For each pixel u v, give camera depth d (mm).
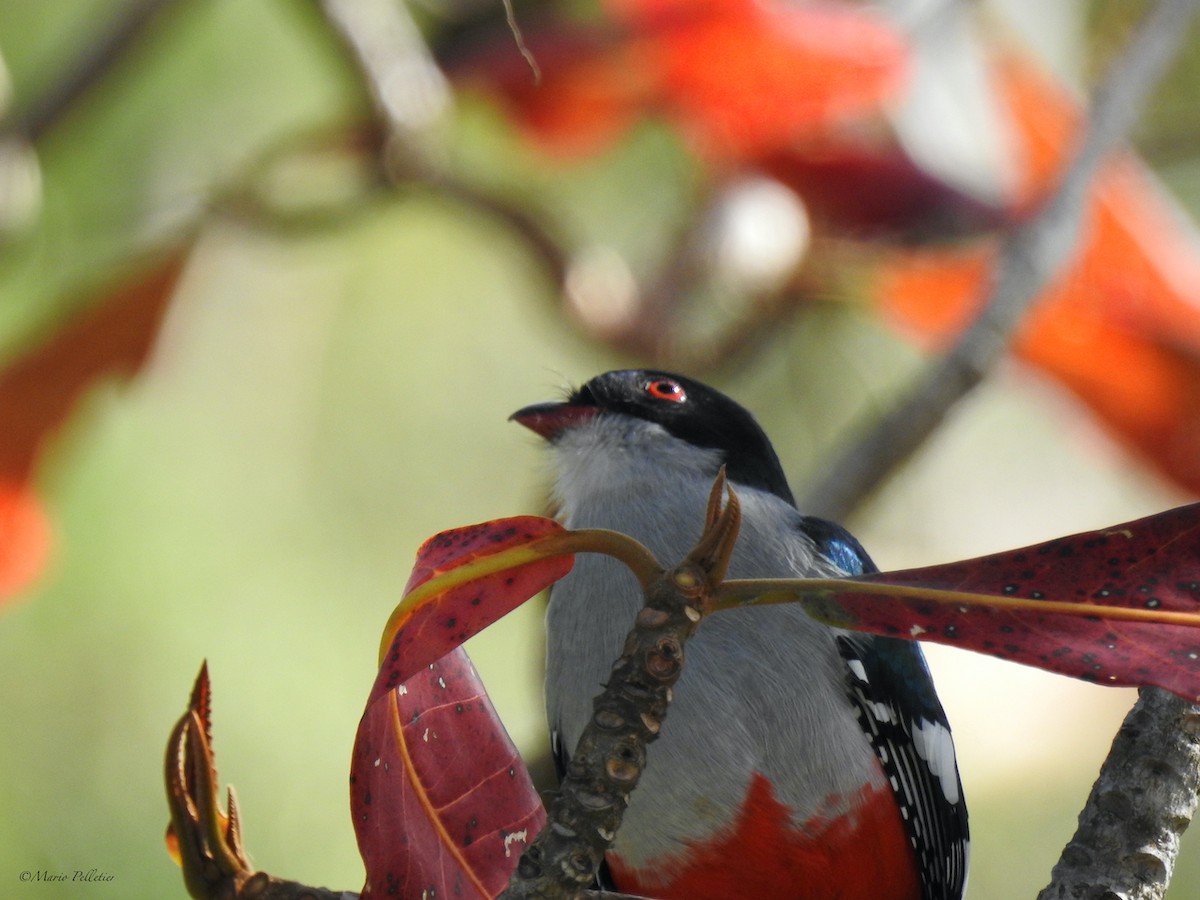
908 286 8719
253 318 9594
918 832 7672
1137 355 8609
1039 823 9211
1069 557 4379
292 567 9273
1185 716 4875
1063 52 9133
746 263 8547
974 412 9812
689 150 8938
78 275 9141
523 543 4484
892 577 4418
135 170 9258
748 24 8234
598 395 8719
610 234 9805
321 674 9086
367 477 9672
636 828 7359
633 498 8156
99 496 8789
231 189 8883
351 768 4574
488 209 8953
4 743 8344
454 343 9969
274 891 4703
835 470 8031
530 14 9062
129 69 9297
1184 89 9695
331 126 8891
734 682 7230
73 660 8578
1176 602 4305
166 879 8234
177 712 8641
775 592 4441
